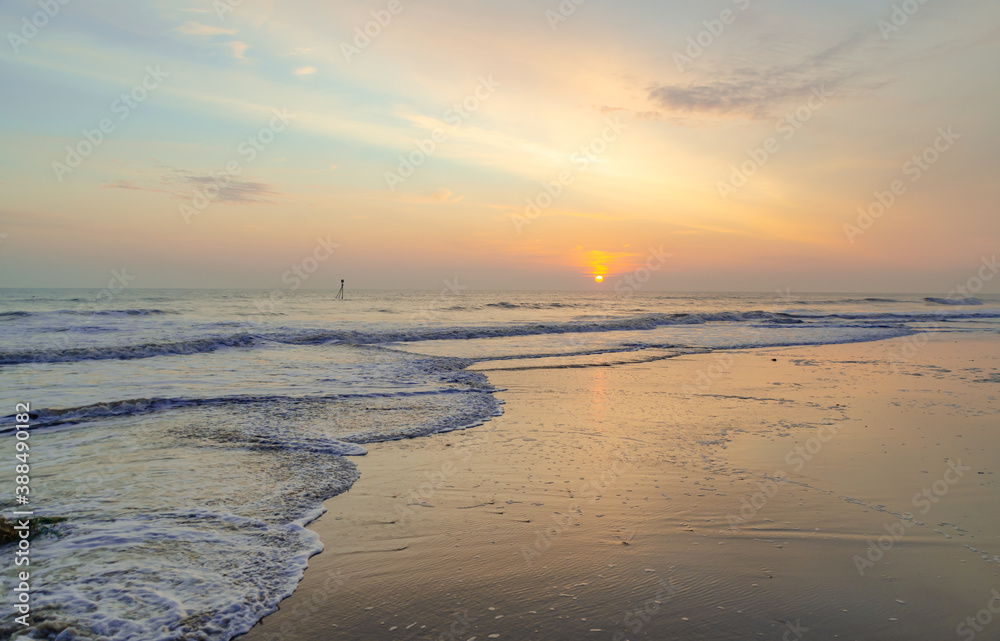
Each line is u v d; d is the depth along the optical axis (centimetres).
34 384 1225
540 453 806
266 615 392
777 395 1259
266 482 663
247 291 10575
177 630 364
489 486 670
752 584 448
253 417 975
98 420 934
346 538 524
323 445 823
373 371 1505
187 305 4722
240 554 479
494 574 460
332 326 2712
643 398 1216
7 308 3725
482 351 2014
